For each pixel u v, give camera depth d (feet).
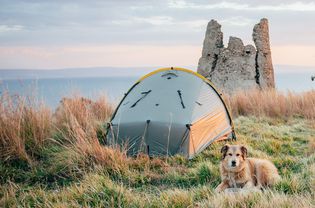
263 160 13.75
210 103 20.56
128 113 19.60
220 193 11.60
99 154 16.30
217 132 20.25
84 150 16.53
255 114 27.68
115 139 19.20
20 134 18.15
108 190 12.31
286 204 9.96
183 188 13.52
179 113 18.74
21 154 17.10
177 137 18.10
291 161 16.40
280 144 19.45
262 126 24.25
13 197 13.11
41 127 18.81
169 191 12.46
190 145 17.97
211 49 40.63
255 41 39.47
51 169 15.94
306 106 28.94
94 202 11.82
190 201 11.17
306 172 13.67
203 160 17.16
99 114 24.85
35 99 19.49
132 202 11.58
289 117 27.12
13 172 15.98
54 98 22.03
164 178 15.11
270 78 39.11
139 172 15.88
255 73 38.52
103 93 26.68
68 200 12.26
